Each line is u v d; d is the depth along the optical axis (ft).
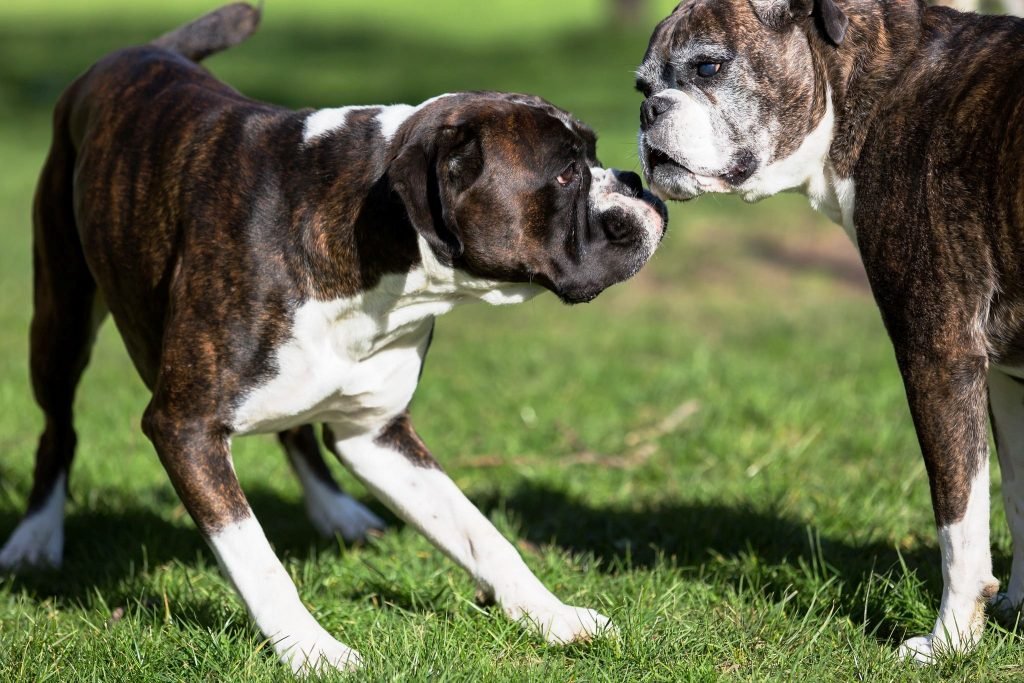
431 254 19.36
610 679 18.71
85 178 22.54
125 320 22.07
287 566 24.49
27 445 32.60
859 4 19.83
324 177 19.57
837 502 26.45
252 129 20.48
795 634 20.47
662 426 33.63
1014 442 20.67
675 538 25.14
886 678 18.74
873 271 19.49
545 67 115.96
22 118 100.07
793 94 19.99
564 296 20.31
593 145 20.74
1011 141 17.90
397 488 21.48
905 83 19.26
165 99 22.15
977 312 18.60
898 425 32.53
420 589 22.57
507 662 19.27
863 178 19.54
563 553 24.81
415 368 21.09
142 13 157.07
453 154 19.06
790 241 64.49
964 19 19.52
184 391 19.48
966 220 18.37
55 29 144.66
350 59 122.62
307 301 19.40
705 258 61.57
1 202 73.97
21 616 21.98
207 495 19.33
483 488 29.35
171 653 19.71
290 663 18.92
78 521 27.27
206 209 19.93
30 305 52.65
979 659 18.92
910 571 22.40
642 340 45.65
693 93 20.51
